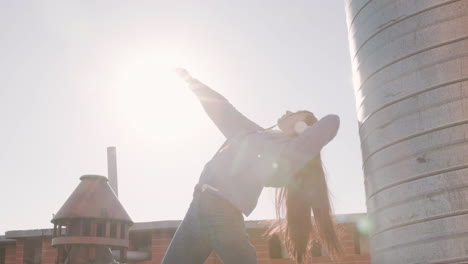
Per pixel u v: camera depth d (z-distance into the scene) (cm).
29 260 1928
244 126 240
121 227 841
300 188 232
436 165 258
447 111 258
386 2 297
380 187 290
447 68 262
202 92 249
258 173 221
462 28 261
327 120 217
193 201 223
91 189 837
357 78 327
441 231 252
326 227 231
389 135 285
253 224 1750
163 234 1797
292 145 213
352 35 338
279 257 1823
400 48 284
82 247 787
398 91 282
